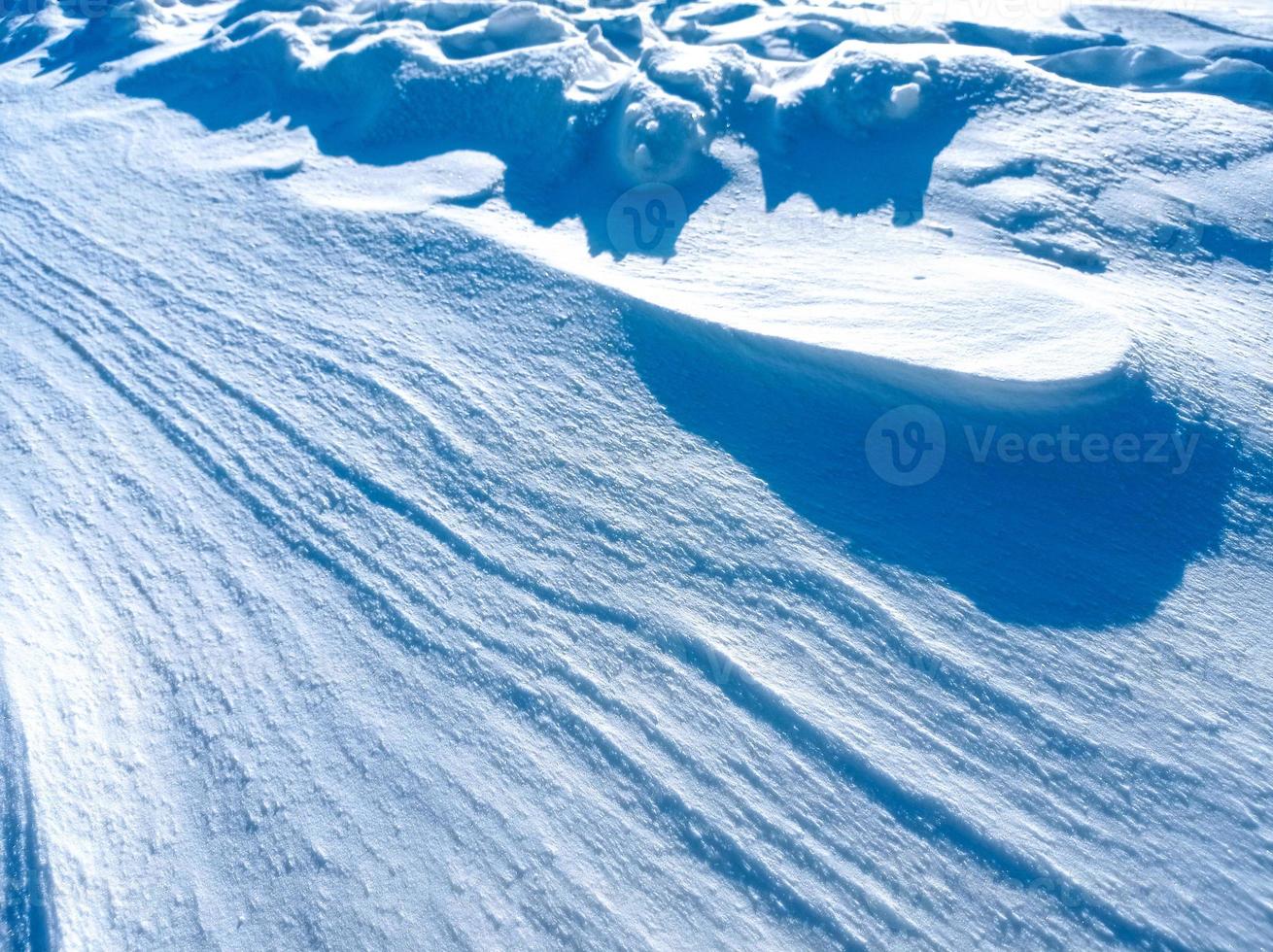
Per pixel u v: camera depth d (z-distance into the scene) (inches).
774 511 39.3
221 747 34.6
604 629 36.5
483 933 29.5
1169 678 34.4
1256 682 34.3
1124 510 38.8
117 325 54.1
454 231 54.5
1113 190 50.9
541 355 46.7
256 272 55.7
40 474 45.6
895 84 55.7
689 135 55.7
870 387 42.2
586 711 34.5
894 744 33.2
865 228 51.0
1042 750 32.9
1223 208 50.2
